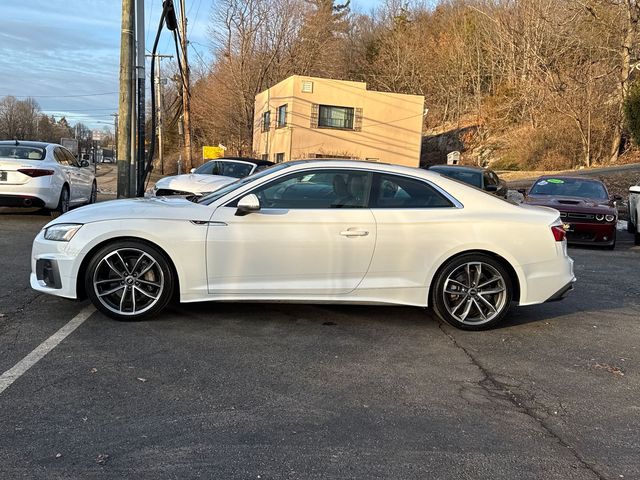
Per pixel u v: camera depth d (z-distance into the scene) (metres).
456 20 54.16
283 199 5.07
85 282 4.93
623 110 24.92
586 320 5.74
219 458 2.96
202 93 55.62
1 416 3.32
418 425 3.40
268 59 44.53
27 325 4.88
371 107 31.70
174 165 52.03
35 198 10.33
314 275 5.01
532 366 4.42
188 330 4.92
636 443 3.27
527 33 39.66
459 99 50.97
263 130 36.66
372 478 2.83
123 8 11.42
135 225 4.86
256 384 3.89
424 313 5.75
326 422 3.39
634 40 28.45
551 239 5.21
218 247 4.91
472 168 13.39
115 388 3.74
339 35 57.91
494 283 5.23
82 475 2.77
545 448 3.18
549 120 33.88
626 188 20.08
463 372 4.25
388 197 5.15
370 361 4.39
